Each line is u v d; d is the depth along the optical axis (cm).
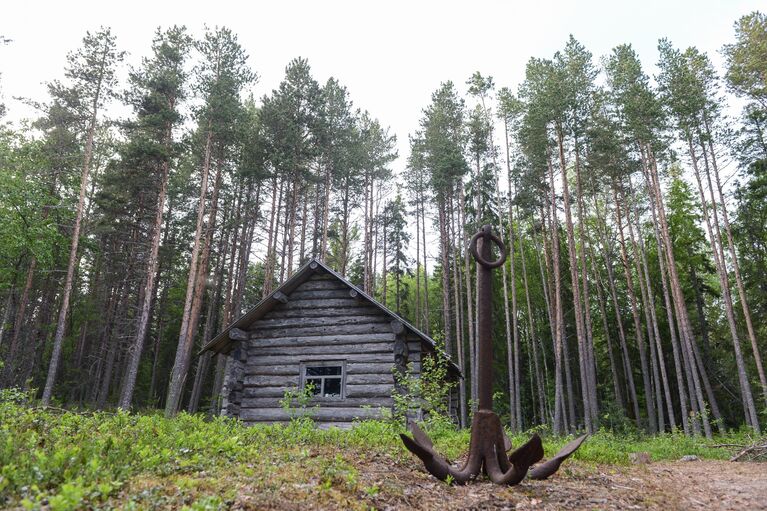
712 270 3447
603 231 3853
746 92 2655
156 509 411
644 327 3675
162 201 2625
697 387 2436
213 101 2617
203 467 576
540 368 3919
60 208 2833
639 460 1173
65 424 732
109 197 2936
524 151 3272
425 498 535
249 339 1514
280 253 3441
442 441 1027
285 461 654
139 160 2592
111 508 397
